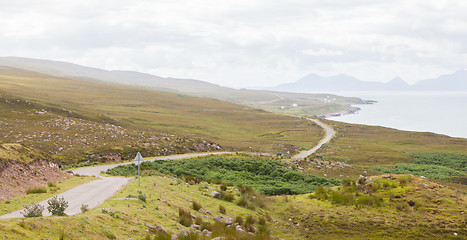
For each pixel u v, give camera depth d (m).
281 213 28.00
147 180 31.16
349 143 129.88
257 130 166.25
